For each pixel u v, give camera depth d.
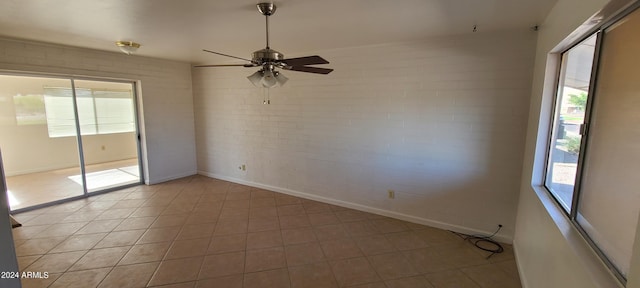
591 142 1.46
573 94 1.82
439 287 2.35
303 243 3.04
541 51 2.42
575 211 1.59
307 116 4.18
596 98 1.45
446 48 3.05
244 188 4.90
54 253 2.79
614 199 1.22
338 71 3.78
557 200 1.96
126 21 2.56
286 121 4.41
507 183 2.94
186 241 3.06
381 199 3.73
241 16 2.42
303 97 4.16
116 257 2.73
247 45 3.58
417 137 3.35
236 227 3.41
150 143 4.93
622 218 1.15
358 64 3.61
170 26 2.72
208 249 2.90
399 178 3.55
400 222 3.55
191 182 5.22
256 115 4.74
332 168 4.07
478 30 2.79
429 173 3.34
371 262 2.70
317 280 2.43
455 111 3.09
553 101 2.21
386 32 2.91
